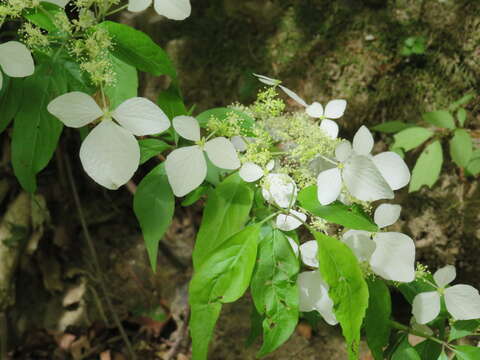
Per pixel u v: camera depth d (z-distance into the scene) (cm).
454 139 31
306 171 16
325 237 14
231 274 14
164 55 17
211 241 15
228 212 15
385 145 36
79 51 16
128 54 17
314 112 19
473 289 17
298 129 17
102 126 14
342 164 15
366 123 36
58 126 16
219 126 17
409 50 35
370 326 16
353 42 36
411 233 35
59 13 16
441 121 31
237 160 15
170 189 17
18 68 15
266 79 18
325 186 15
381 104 36
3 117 16
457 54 35
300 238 35
